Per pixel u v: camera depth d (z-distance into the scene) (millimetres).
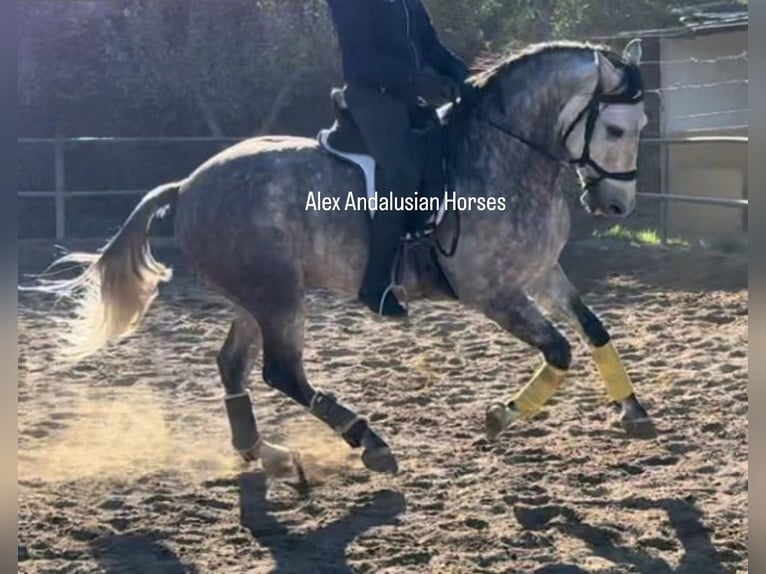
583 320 5676
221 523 4945
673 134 14000
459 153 5480
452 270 5465
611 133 5293
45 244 13812
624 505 5000
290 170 5484
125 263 5602
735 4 15203
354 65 5316
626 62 5320
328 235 5449
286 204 5445
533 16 15219
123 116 16531
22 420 6719
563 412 6527
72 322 5609
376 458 5312
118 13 16078
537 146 5391
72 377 7863
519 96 5406
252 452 5555
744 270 10836
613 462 5578
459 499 5152
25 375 7938
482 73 5625
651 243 12906
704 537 4629
